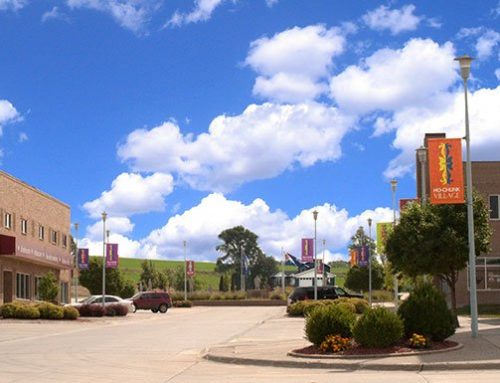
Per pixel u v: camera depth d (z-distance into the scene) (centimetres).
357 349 1891
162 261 15712
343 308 2008
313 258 5884
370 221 6059
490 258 4725
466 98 2203
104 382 1578
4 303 4966
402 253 3194
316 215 6056
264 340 2784
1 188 5084
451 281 3203
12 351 2453
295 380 1536
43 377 1678
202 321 4653
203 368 1869
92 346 2642
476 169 4747
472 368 1659
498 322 3338
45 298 5428
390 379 1509
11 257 5216
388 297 7294
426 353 1834
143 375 1712
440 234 3102
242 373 1730
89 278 8306
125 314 5469
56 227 6644
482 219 3144
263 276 14450
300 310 5066
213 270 15212
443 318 1966
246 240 14638
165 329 3766
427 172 5075
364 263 5584
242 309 7169
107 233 7675
